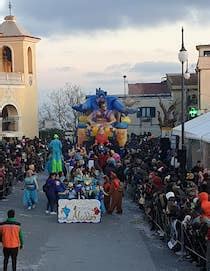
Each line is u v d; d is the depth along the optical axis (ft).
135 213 69.62
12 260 40.50
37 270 42.78
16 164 97.19
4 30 163.43
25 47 162.91
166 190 56.08
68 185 68.74
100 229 59.52
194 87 160.15
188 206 48.39
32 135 164.14
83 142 129.59
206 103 125.70
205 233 41.19
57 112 245.86
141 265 44.04
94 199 65.16
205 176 58.65
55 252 48.83
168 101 185.37
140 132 188.03
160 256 47.06
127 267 43.47
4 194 81.56
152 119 187.32
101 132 129.39
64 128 240.12
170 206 49.60
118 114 131.85
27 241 53.21
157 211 55.42
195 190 51.47
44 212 70.13
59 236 55.77
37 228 59.88
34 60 167.63
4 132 155.53
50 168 90.53
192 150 91.61
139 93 198.18
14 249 40.14
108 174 77.30
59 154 90.68
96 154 97.19
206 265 40.32
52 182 68.95
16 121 159.74
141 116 188.14
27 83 162.81
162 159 89.15
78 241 53.36
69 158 100.22
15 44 162.61
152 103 187.21
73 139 160.86
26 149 108.78
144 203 64.95
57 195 68.54
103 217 67.05
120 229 59.47
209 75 125.59
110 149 103.24
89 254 47.98
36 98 167.22
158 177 64.85
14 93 158.61
